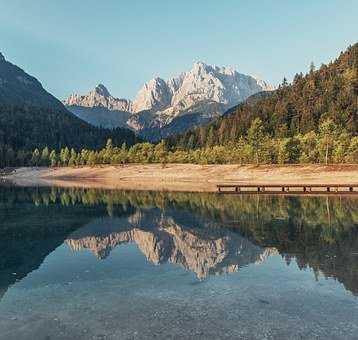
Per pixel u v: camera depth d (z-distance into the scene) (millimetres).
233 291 22094
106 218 52625
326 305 19781
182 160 173125
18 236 40438
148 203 69438
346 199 70250
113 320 18156
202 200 73000
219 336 16344
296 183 106875
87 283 24141
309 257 29781
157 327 17312
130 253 32500
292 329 17000
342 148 123625
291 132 166500
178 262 29219
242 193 85125
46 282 24469
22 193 95312
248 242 36062
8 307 20078
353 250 31984
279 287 22719
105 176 167375
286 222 46906
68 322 18000
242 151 146875
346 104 174000
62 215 55625
